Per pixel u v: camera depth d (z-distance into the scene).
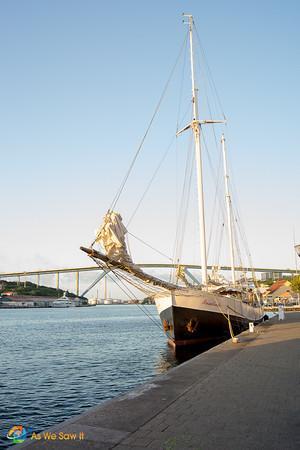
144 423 7.21
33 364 30.55
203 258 34.59
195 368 13.15
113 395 19.62
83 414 7.78
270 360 14.73
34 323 95.06
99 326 79.44
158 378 11.43
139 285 26.56
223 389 9.96
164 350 36.97
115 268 22.62
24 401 18.58
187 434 6.61
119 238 21.86
